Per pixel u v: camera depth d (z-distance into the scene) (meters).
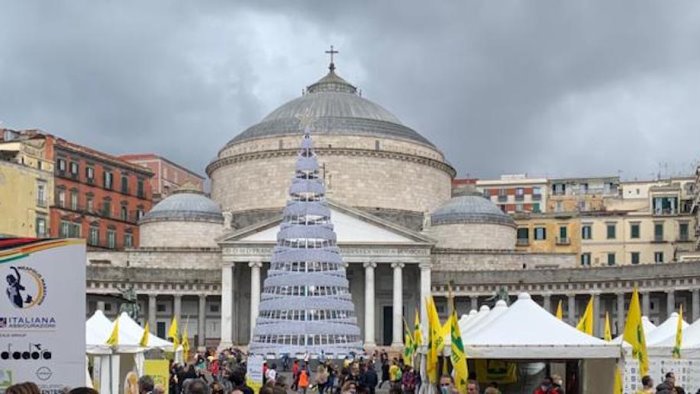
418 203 149.62
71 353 24.61
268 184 147.00
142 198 167.50
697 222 155.88
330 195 145.25
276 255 95.94
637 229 165.88
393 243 129.88
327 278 94.69
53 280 24.62
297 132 148.25
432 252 142.00
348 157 146.38
